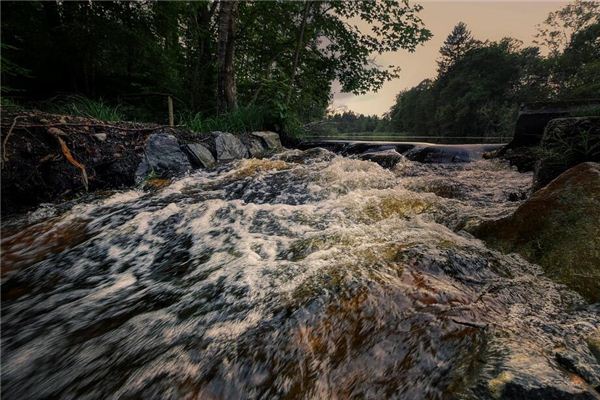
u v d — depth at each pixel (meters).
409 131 77.44
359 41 11.16
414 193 3.13
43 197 3.22
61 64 8.93
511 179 4.30
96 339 1.35
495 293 1.44
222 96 8.48
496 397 0.87
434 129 65.06
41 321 1.53
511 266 1.69
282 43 11.42
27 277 2.00
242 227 2.50
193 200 3.30
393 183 3.84
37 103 7.11
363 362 1.10
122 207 3.12
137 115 8.93
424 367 1.05
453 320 1.22
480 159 5.84
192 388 1.05
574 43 43.72
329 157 5.46
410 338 1.16
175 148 4.75
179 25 10.55
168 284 1.76
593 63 33.34
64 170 3.41
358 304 1.32
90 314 1.55
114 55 9.30
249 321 1.31
